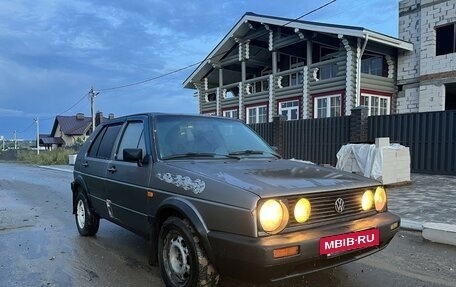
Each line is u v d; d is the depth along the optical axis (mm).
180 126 4551
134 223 4402
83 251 5188
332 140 15211
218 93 26516
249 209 2982
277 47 21250
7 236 6055
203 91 28562
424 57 17750
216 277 3379
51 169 24062
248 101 23797
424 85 17750
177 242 3635
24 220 7297
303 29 18953
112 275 4301
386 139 10438
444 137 12180
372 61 19562
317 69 19297
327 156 15383
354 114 14242
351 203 3520
